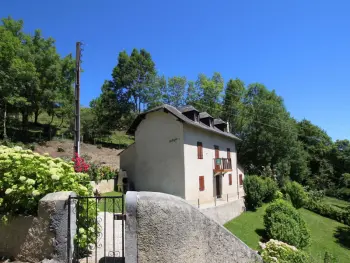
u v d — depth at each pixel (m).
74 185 4.60
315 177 45.44
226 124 26.08
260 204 24.39
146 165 19.78
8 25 31.72
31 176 4.40
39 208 4.06
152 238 3.71
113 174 20.89
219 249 4.86
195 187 19.16
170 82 42.38
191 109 20.06
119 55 45.94
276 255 7.53
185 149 18.45
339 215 26.22
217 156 23.50
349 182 43.72
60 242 3.94
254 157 36.50
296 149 37.38
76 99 12.63
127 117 44.12
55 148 29.11
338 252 17.20
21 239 4.13
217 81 42.03
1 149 4.99
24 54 29.73
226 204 18.70
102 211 8.88
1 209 4.33
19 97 27.22
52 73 31.73
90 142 36.72
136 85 44.34
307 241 15.25
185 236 4.09
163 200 3.95
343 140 52.50
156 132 19.62
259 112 36.62
